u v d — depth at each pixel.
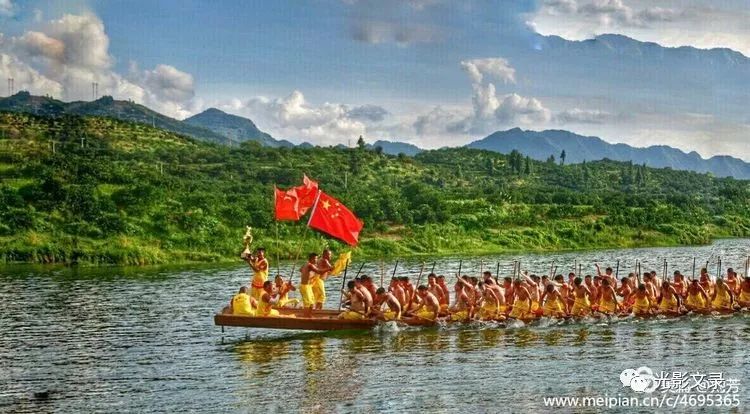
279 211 33.69
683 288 33.03
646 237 97.69
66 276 54.78
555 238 91.69
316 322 28.94
